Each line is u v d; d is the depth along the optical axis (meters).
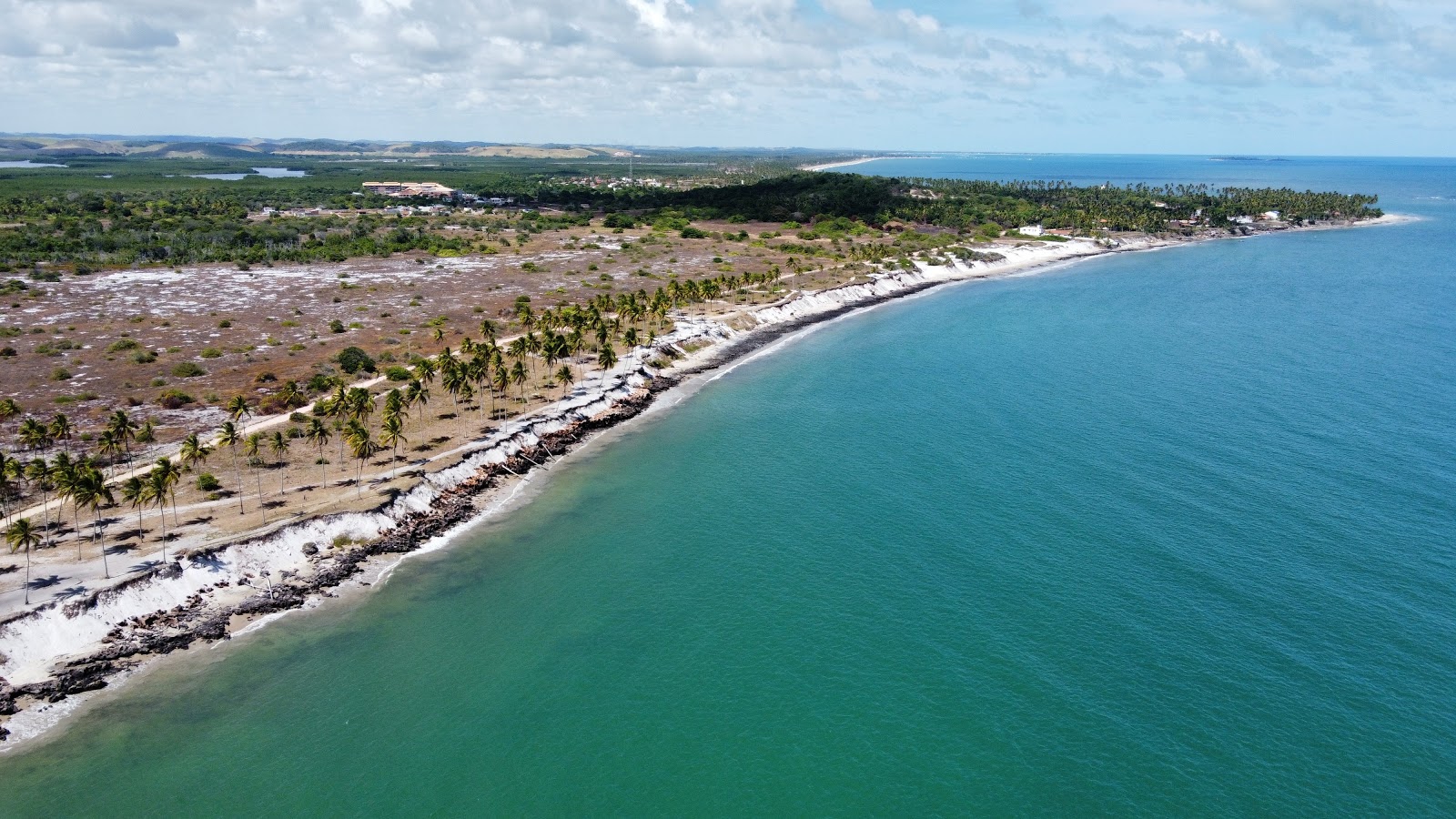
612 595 76.25
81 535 76.69
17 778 54.66
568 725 60.72
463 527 88.81
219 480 89.50
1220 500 90.44
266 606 72.31
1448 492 91.06
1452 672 63.06
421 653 68.06
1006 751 57.19
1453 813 51.81
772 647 68.50
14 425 103.44
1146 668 64.25
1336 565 77.00
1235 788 53.69
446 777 56.03
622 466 105.38
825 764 56.78
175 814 52.66
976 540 83.50
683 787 55.22
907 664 65.75
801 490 97.00
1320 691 61.47
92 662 63.97
